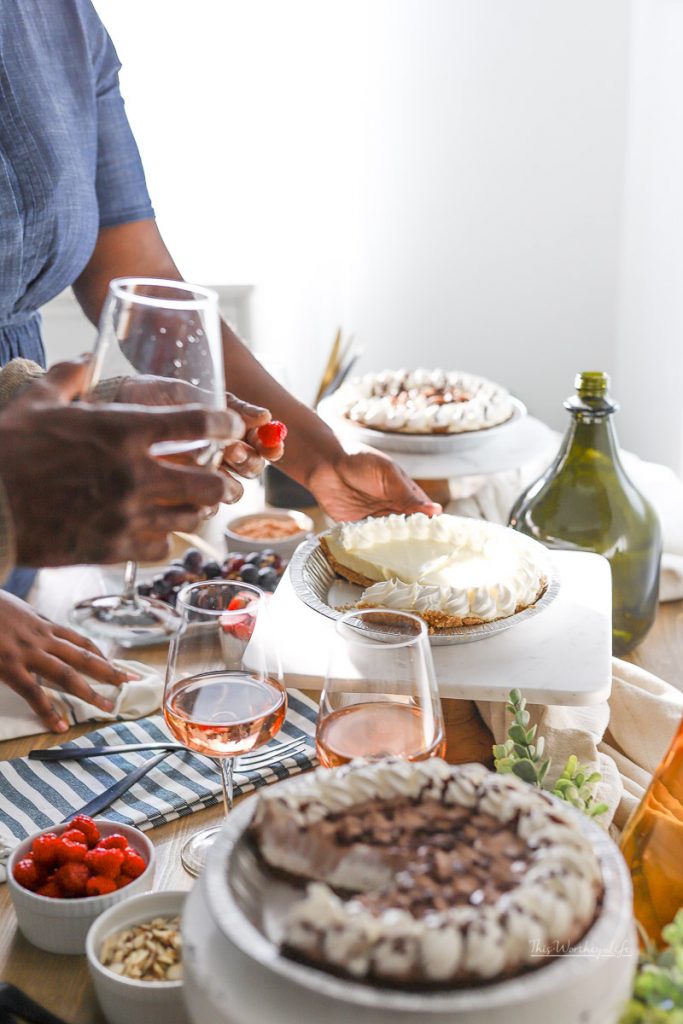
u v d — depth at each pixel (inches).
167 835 32.8
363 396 62.4
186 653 30.4
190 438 22.7
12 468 22.7
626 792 32.9
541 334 96.5
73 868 28.1
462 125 92.2
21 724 38.8
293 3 91.7
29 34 44.8
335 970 17.2
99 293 54.2
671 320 79.9
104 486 22.9
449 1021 16.4
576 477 43.6
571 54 88.5
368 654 25.5
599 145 90.2
